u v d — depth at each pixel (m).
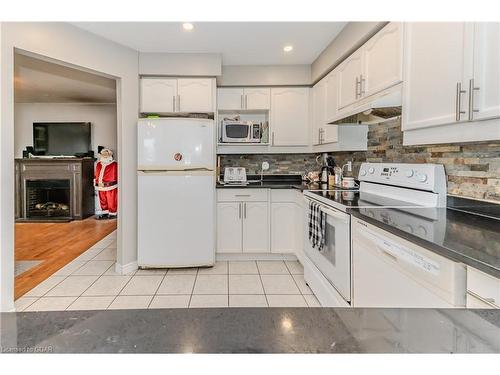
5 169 2.05
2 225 2.05
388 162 2.54
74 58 2.54
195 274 3.04
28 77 4.16
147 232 3.08
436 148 1.93
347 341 0.42
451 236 1.12
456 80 1.32
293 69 3.55
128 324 0.47
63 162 5.75
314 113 3.49
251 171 3.99
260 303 2.41
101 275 3.00
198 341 0.42
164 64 3.17
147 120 3.02
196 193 3.12
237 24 2.54
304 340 0.42
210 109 3.26
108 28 2.60
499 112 1.12
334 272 2.02
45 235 4.63
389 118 2.49
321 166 3.92
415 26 1.61
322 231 2.23
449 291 0.98
